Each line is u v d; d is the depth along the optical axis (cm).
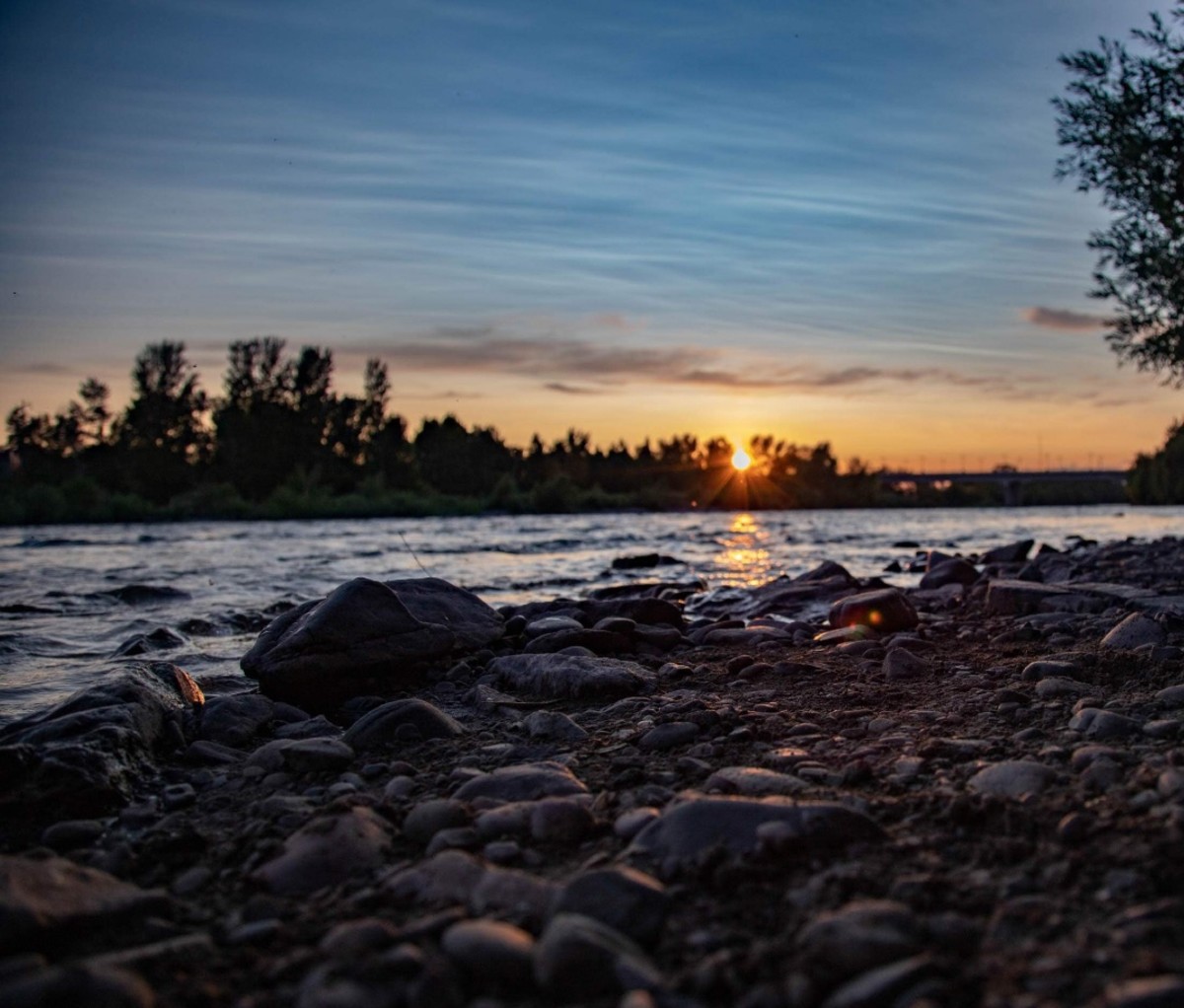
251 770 418
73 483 5534
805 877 271
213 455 8619
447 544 2617
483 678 608
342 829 315
